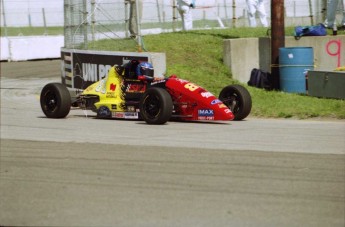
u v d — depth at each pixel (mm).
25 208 16859
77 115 36281
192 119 30641
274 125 30203
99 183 19297
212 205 16500
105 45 43406
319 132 27578
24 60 72562
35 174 20922
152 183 19000
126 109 32375
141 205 16719
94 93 34156
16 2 81625
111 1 42719
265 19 59281
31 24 82562
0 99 45438
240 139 25984
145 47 45938
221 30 53219
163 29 59844
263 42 46688
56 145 25953
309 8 55719
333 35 48656
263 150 23375
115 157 22953
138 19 41062
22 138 28062
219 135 27156
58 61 71688
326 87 38031
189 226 14898
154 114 30656
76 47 46125
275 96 38812
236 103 32062
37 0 82625
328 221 15008
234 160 21734
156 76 38656
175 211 16078
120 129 29781
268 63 47125
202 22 64188
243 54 45812
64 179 20031
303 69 42250
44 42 74125
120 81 32969
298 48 42219
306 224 14797
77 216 15945
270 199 16906
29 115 36406
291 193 17438
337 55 48000
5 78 58531
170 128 29594
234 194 17500
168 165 21297
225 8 63812
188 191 17953
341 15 54000
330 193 17344
